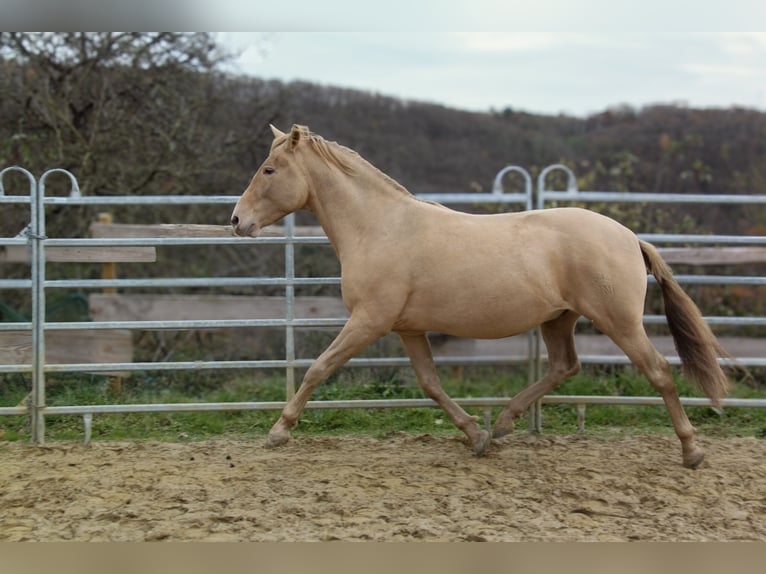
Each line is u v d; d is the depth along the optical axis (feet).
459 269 17.39
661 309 30.37
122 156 33.83
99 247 21.57
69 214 33.04
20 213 32.24
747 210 41.88
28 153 31.76
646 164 46.32
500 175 22.25
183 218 35.60
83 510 15.26
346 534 13.96
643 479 17.26
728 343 30.73
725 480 17.16
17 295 34.58
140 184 33.65
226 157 36.50
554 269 17.51
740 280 21.58
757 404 21.57
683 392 24.30
